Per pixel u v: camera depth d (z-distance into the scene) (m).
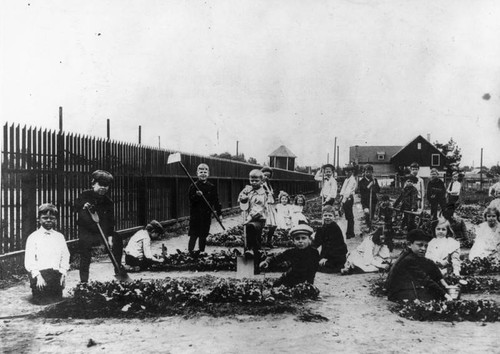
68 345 4.71
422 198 13.03
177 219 16.64
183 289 6.42
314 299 6.61
